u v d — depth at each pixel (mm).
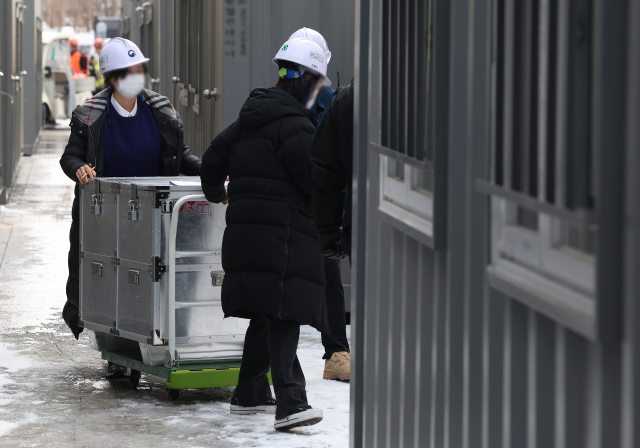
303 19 20188
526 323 5293
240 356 13953
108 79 14758
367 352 9383
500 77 5547
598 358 4449
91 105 14789
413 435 7785
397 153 7875
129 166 14969
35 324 19406
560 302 4586
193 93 27750
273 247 11867
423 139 7355
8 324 19344
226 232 12203
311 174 11664
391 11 8336
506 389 5543
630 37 3973
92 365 16234
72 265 15016
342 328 15516
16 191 43031
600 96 4055
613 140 4070
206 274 13562
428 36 7094
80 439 12086
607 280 4117
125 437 12180
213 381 13492
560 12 4688
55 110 97375
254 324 13000
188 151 15570
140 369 14047
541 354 5098
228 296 12062
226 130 12594
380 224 8828
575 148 4516
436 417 7105
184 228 13391
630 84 3969
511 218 5355
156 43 43906
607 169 4074
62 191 43531
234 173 12234
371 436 9273
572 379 4734
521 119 5277
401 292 8172
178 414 13281
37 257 27406
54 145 68688
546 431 5055
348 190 11227
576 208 4504
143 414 13266
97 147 14719
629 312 4031
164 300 13344
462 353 6445
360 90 9547
